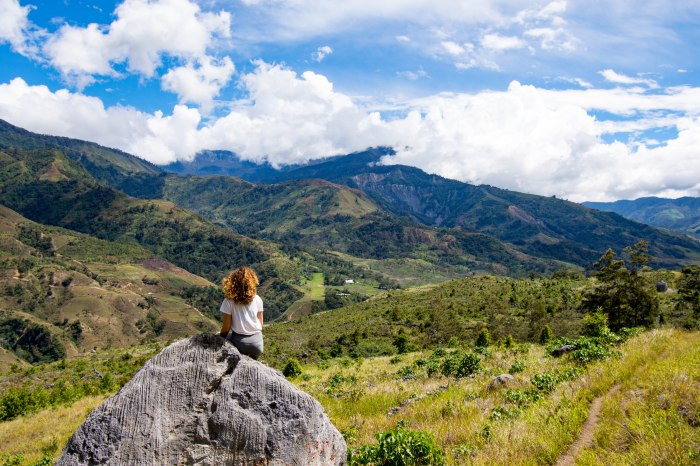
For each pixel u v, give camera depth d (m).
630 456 6.57
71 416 25.33
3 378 65.94
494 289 124.50
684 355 11.84
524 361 19.17
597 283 99.69
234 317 6.30
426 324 89.50
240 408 5.71
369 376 24.64
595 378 11.01
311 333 104.62
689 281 61.25
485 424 9.46
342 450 6.49
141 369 5.79
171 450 5.45
